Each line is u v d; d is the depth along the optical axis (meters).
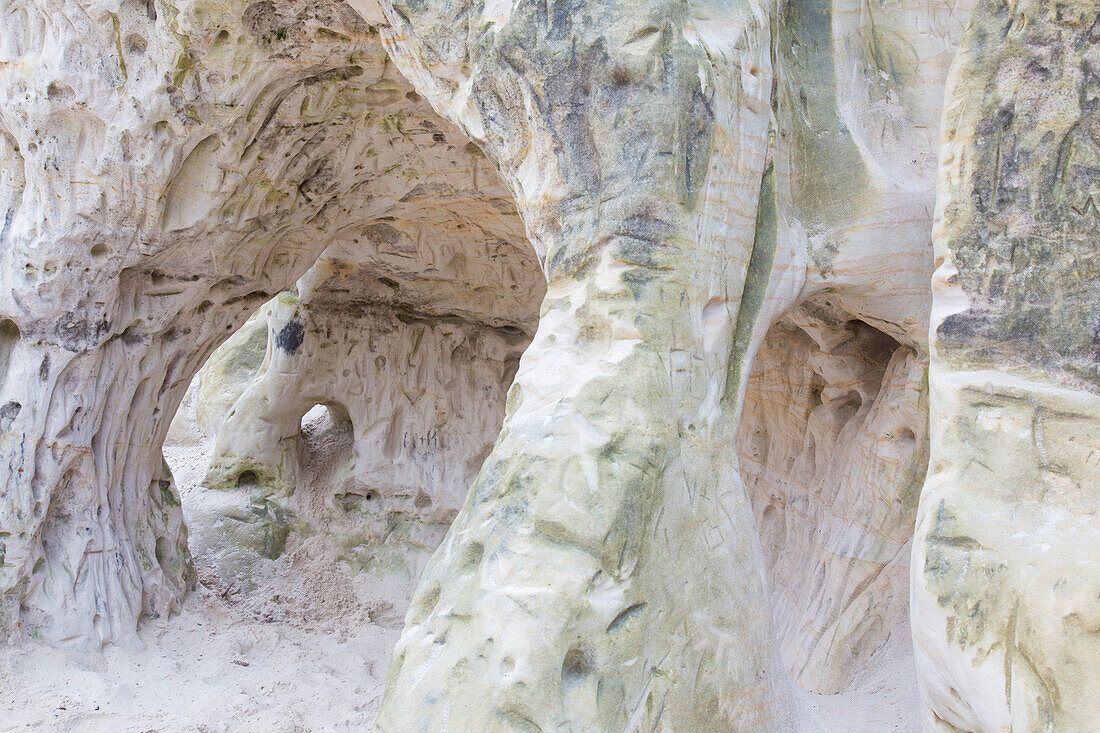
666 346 2.40
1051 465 2.03
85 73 3.67
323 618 5.59
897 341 3.47
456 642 2.18
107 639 4.11
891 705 3.09
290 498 6.26
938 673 2.13
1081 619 1.88
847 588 3.41
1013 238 2.12
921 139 3.09
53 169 3.82
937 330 2.21
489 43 2.57
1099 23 2.01
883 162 3.01
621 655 2.21
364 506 6.25
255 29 3.59
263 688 4.11
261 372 6.52
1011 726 1.97
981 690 2.02
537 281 5.65
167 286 4.42
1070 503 2.00
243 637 4.62
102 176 3.84
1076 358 2.04
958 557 2.07
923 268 2.99
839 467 3.70
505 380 6.36
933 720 2.23
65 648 3.96
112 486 4.46
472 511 2.38
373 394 6.28
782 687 2.68
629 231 2.40
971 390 2.14
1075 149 2.05
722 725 2.43
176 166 3.97
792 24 3.09
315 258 5.05
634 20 2.40
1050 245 2.07
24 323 3.99
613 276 2.41
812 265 2.95
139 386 4.57
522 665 2.09
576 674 2.18
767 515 4.16
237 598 5.60
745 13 2.66
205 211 4.13
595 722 2.14
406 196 4.73
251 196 4.27
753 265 2.80
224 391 8.21
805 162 3.00
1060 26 2.05
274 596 5.72
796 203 2.99
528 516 2.25
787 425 4.10
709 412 2.56
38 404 4.01
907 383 3.26
